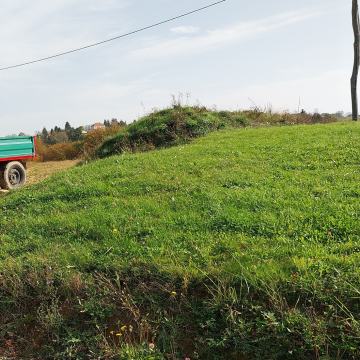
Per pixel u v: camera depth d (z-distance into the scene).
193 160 9.52
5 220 7.26
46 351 4.31
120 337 4.20
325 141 10.25
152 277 4.72
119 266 4.96
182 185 7.62
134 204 6.88
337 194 6.36
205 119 15.73
